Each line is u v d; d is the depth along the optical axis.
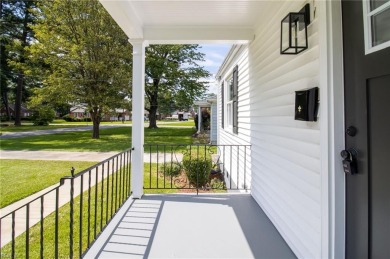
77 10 12.33
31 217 3.44
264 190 3.28
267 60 3.21
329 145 1.68
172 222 2.88
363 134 1.46
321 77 1.76
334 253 1.66
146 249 2.29
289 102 2.48
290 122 2.45
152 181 5.88
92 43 12.38
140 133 3.73
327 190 1.70
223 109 8.45
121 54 12.88
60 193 4.52
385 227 1.30
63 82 12.56
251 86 4.12
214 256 2.20
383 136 1.31
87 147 11.14
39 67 14.16
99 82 12.95
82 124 27.64
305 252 2.11
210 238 2.52
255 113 3.82
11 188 4.78
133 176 3.72
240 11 3.18
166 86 17.67
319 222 1.88
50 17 12.62
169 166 6.70
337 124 1.65
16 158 8.30
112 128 22.28
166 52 17.19
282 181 2.65
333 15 1.66
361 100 1.47
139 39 3.68
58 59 12.40
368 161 1.42
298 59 2.27
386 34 1.30
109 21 12.49
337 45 1.65
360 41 1.47
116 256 2.17
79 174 1.95
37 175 5.87
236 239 2.51
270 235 2.62
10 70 18.34
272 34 3.01
